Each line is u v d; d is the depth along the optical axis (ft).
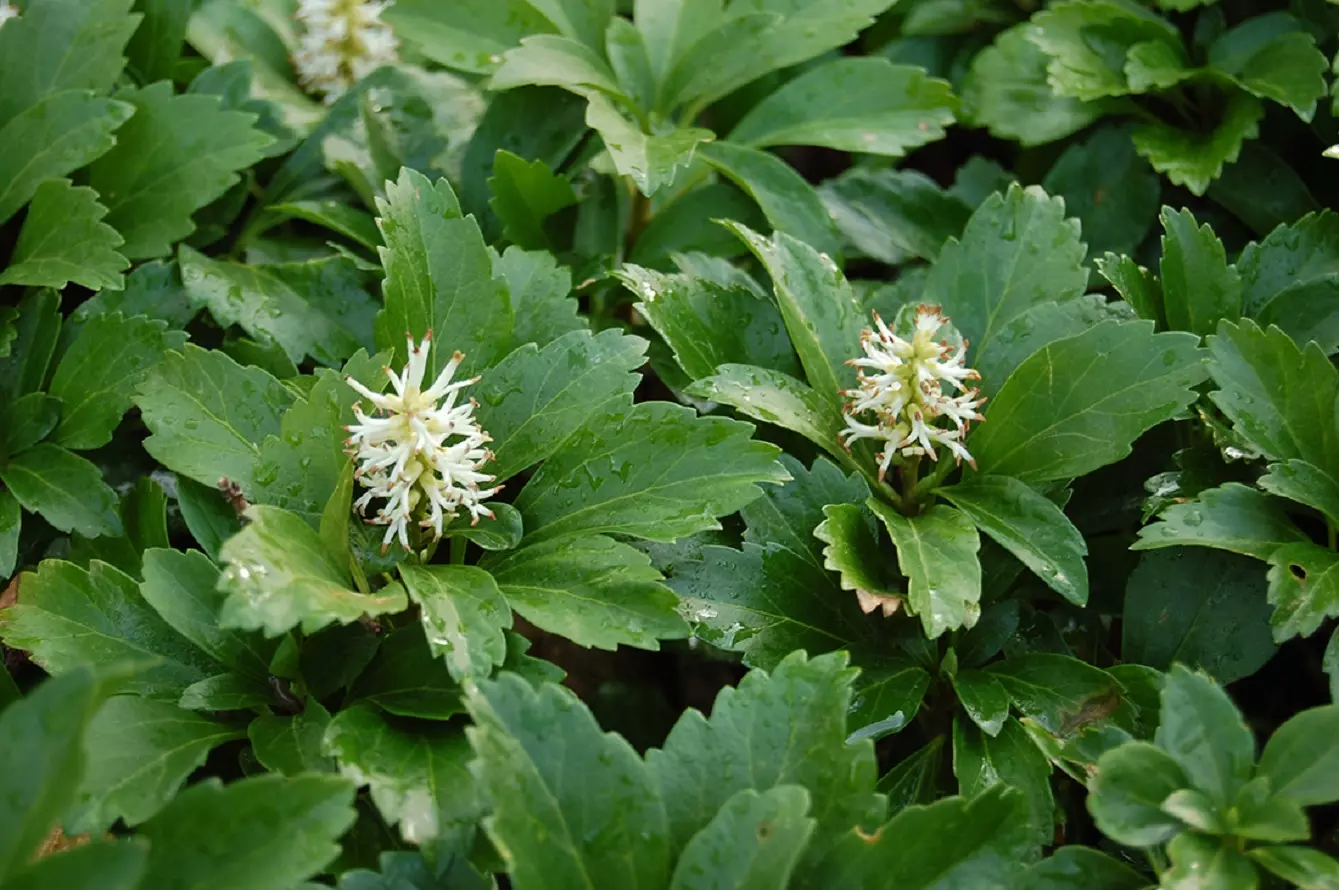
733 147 2.01
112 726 1.66
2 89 1.94
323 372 1.72
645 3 2.03
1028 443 1.79
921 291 1.98
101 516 1.80
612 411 1.76
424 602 1.66
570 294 2.00
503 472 1.75
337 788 1.56
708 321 1.88
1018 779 1.71
